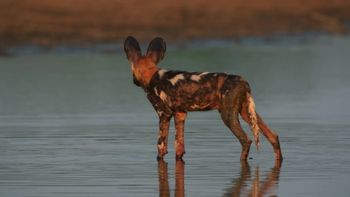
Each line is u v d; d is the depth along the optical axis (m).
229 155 40.69
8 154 40.88
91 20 89.25
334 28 101.69
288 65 77.31
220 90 40.00
